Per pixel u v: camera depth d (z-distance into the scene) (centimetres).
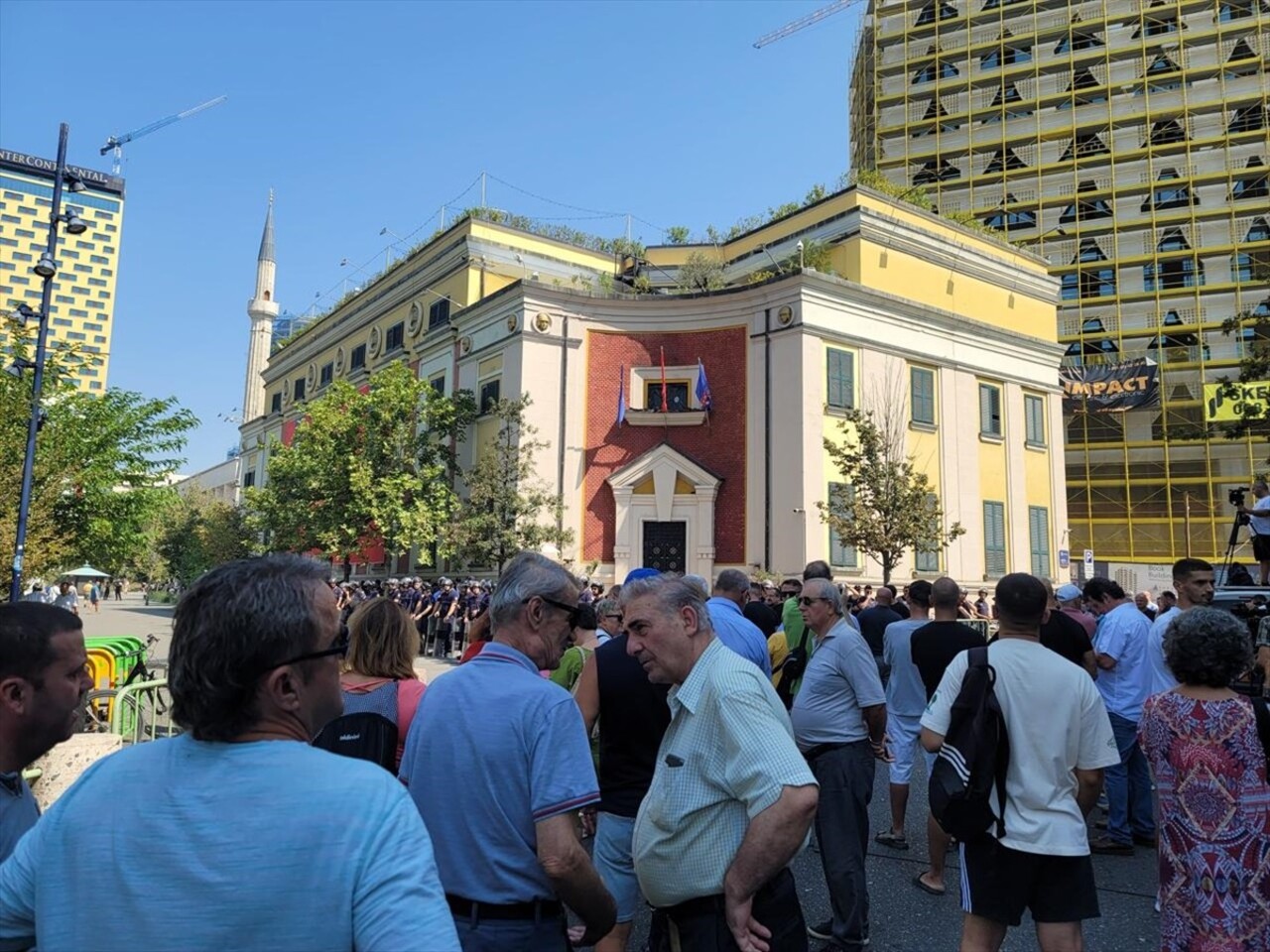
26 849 151
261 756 149
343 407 2919
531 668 281
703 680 282
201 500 6153
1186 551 4047
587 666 402
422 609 2208
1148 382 3791
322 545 2823
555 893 257
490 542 2469
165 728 793
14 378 1772
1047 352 3177
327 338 4362
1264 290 4103
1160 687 660
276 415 4975
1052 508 3109
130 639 1073
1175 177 4316
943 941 477
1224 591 800
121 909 137
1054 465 3148
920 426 2730
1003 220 4588
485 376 2905
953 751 341
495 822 253
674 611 291
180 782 146
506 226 3341
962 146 4606
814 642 655
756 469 2533
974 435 2888
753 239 3288
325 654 167
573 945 386
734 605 508
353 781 148
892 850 652
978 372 2939
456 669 285
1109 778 657
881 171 4753
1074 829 333
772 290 2573
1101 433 4325
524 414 2662
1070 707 343
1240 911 328
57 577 1959
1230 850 331
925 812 775
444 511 2700
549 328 2738
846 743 483
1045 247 4488
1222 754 338
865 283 2808
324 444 2812
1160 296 4266
